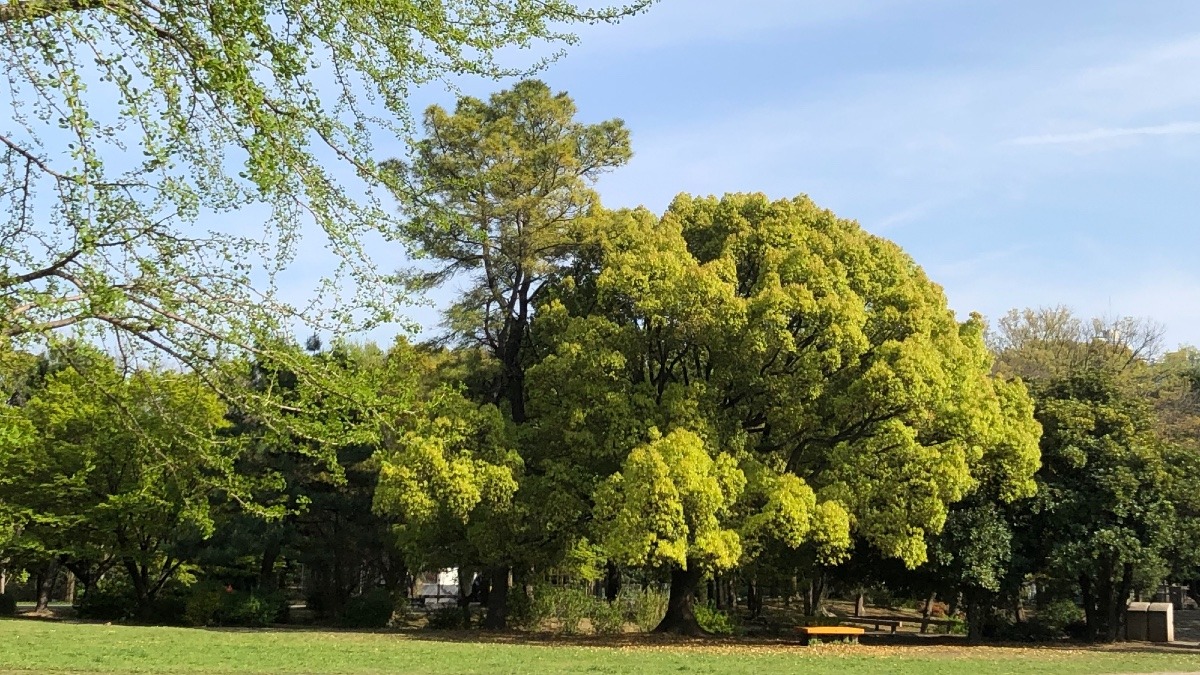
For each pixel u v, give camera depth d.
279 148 5.48
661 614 27.42
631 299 22.42
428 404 6.62
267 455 28.62
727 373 22.53
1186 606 44.41
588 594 29.41
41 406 25.72
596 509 20.58
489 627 27.25
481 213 26.02
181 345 5.50
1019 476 23.02
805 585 32.25
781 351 21.33
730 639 23.86
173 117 5.49
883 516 21.64
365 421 5.96
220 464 6.36
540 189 27.72
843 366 22.11
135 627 24.69
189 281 5.54
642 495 19.34
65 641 18.75
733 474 20.59
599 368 22.16
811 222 24.77
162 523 27.75
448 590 50.38
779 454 24.16
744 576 28.42
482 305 28.92
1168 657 20.36
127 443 24.59
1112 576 23.94
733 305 20.97
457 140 26.05
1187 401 42.75
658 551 19.30
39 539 27.16
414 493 21.64
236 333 5.43
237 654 16.83
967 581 24.12
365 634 24.03
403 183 6.15
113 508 26.80
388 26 5.84
